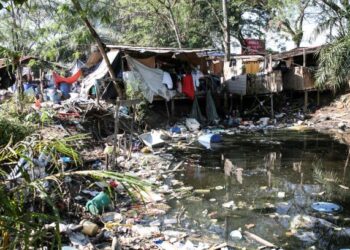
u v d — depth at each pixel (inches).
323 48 583.2
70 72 707.4
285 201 291.4
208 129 627.5
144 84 581.6
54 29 362.9
